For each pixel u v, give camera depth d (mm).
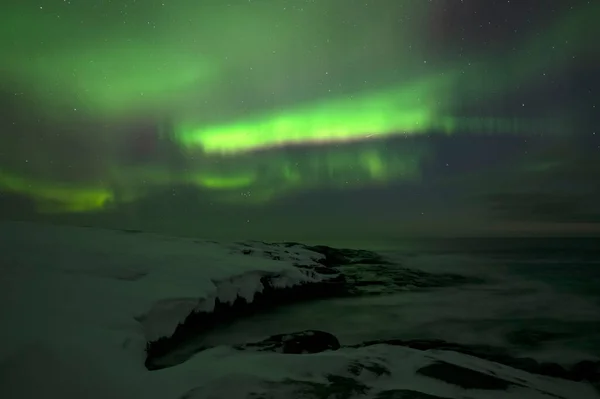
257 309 9148
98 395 3256
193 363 4066
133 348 4340
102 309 5270
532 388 4086
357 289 11820
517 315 9180
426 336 7492
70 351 3760
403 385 3812
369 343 6641
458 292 11938
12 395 3160
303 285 10922
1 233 9430
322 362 4203
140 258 8695
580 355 6398
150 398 3256
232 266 9664
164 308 6137
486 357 6195
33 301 5074
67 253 8156
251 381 3613
